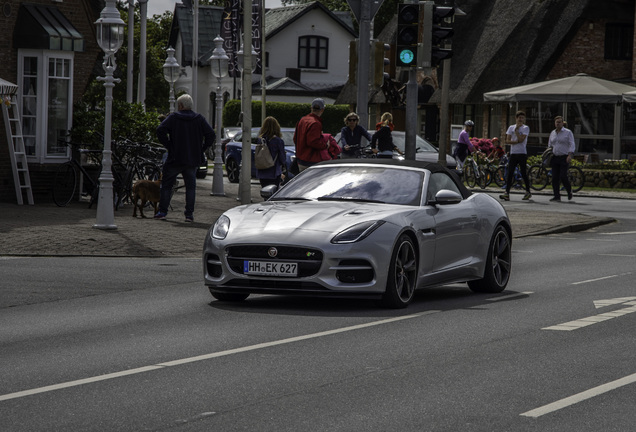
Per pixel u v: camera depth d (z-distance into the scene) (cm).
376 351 837
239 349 841
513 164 2942
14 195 2264
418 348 851
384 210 1090
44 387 700
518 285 1302
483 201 1245
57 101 2348
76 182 2281
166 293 1181
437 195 1132
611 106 4316
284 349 843
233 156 3538
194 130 1947
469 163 3600
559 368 772
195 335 907
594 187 3666
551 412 639
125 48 6775
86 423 608
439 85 5025
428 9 1802
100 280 1265
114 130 2339
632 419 624
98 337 896
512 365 782
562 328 956
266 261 1034
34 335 907
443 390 697
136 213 2014
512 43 4769
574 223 2181
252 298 1155
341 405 654
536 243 1884
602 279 1357
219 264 1063
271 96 7175
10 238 1599
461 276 1173
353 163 1215
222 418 620
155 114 2455
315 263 1020
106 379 727
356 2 1980
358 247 1027
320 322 983
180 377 734
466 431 595
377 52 1975
